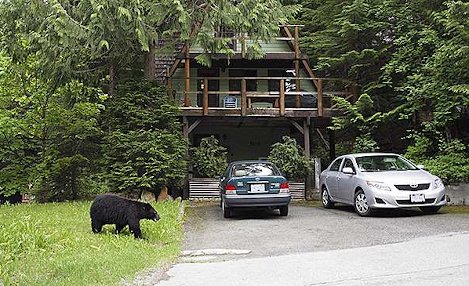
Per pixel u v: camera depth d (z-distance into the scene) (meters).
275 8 15.69
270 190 12.00
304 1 23.67
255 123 21.34
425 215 11.67
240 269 6.74
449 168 14.55
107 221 9.20
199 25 15.48
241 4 14.68
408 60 17.47
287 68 23.02
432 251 7.49
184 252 8.20
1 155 18.41
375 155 13.12
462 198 14.50
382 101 18.89
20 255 7.11
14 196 21.55
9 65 16.06
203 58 16.36
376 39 20.11
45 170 17.22
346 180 12.79
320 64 20.23
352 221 11.12
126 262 6.80
